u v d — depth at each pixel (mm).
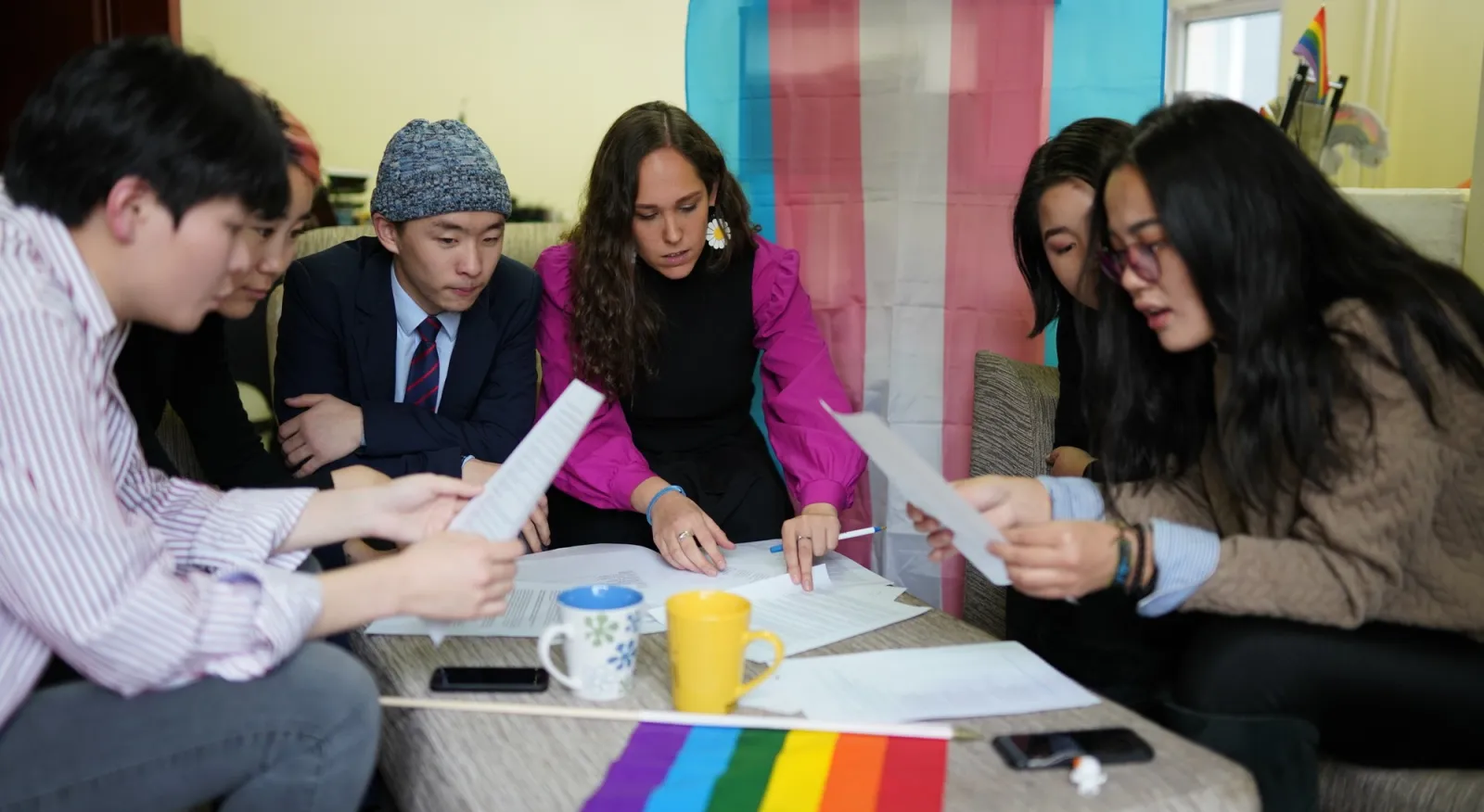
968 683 1042
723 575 1382
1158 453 1326
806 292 2006
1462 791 1025
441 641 1160
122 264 924
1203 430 1311
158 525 1089
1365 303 1084
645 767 874
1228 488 1207
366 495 1140
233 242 957
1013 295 1994
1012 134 1949
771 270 1910
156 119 888
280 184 967
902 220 2018
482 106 4094
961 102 1961
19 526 839
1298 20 3770
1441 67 3361
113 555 857
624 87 4516
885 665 1085
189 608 885
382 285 1771
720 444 1961
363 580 945
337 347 1777
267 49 3520
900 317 2047
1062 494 1295
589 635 1005
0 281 862
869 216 2029
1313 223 1109
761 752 898
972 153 1974
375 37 3758
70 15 1952
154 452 1341
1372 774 1090
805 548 1398
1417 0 3406
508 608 1258
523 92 4195
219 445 1514
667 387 1902
